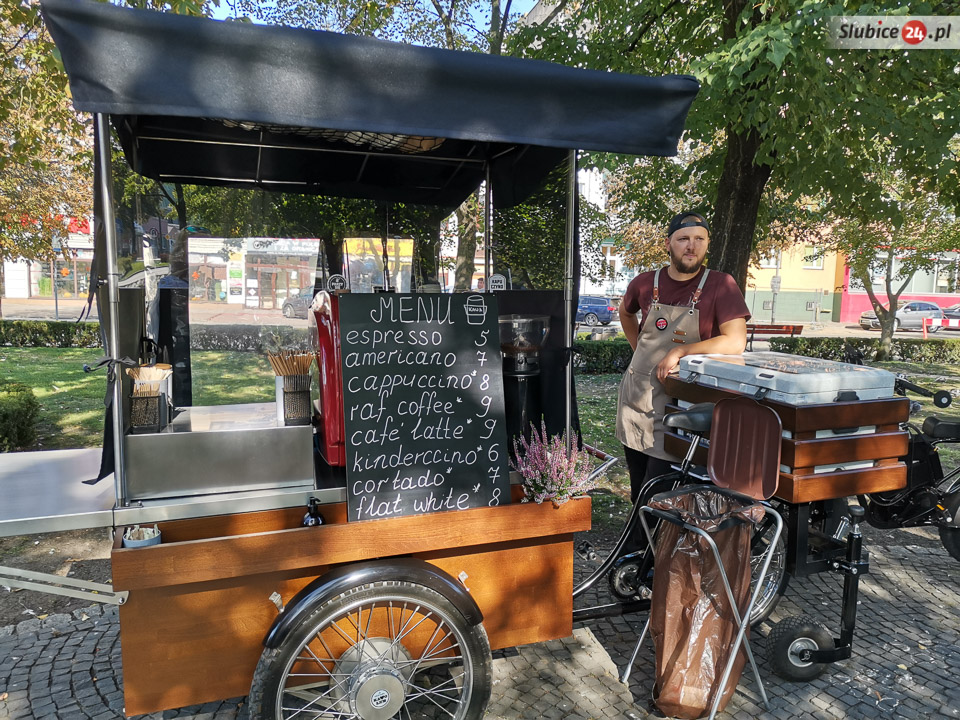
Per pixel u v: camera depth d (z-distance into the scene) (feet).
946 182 18.42
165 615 6.03
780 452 7.38
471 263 12.92
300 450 6.56
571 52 20.98
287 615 6.07
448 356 6.93
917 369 44.83
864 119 14.88
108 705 7.98
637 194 25.52
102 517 5.86
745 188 18.65
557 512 7.20
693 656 7.25
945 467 18.24
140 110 4.97
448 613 6.57
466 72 5.77
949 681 8.69
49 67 17.93
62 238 38.22
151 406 6.32
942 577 12.05
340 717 6.73
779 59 12.41
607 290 89.51
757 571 9.06
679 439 9.09
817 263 96.99
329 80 5.43
